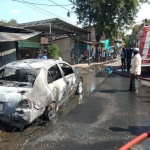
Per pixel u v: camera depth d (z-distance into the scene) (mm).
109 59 30875
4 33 10312
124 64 16500
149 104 6902
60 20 15992
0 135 4621
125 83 10742
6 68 5637
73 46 23672
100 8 26078
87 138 4422
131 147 4051
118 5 24750
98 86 10094
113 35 26969
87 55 27578
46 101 5141
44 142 4258
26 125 5113
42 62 5980
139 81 11266
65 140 4336
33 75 5254
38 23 16500
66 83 6551
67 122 5352
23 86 4996
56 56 17391
